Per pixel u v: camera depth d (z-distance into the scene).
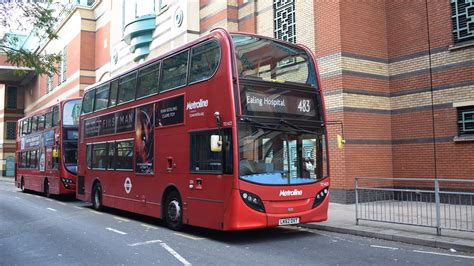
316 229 10.73
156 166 11.52
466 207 8.68
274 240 9.41
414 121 14.84
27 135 25.83
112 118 14.41
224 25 20.25
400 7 15.51
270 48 9.70
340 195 14.56
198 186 9.76
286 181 9.20
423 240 8.59
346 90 14.80
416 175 14.68
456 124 13.58
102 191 14.95
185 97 10.41
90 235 10.36
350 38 15.11
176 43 23.36
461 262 7.12
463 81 13.45
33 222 12.95
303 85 9.86
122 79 14.00
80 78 37.50
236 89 8.94
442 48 14.09
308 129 9.71
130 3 28.27
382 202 10.34
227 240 9.45
